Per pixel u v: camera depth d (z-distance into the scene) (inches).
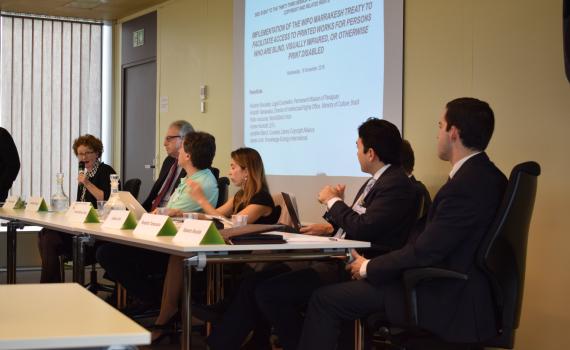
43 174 320.5
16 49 315.9
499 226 90.9
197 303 140.2
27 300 52.9
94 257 175.5
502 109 144.6
